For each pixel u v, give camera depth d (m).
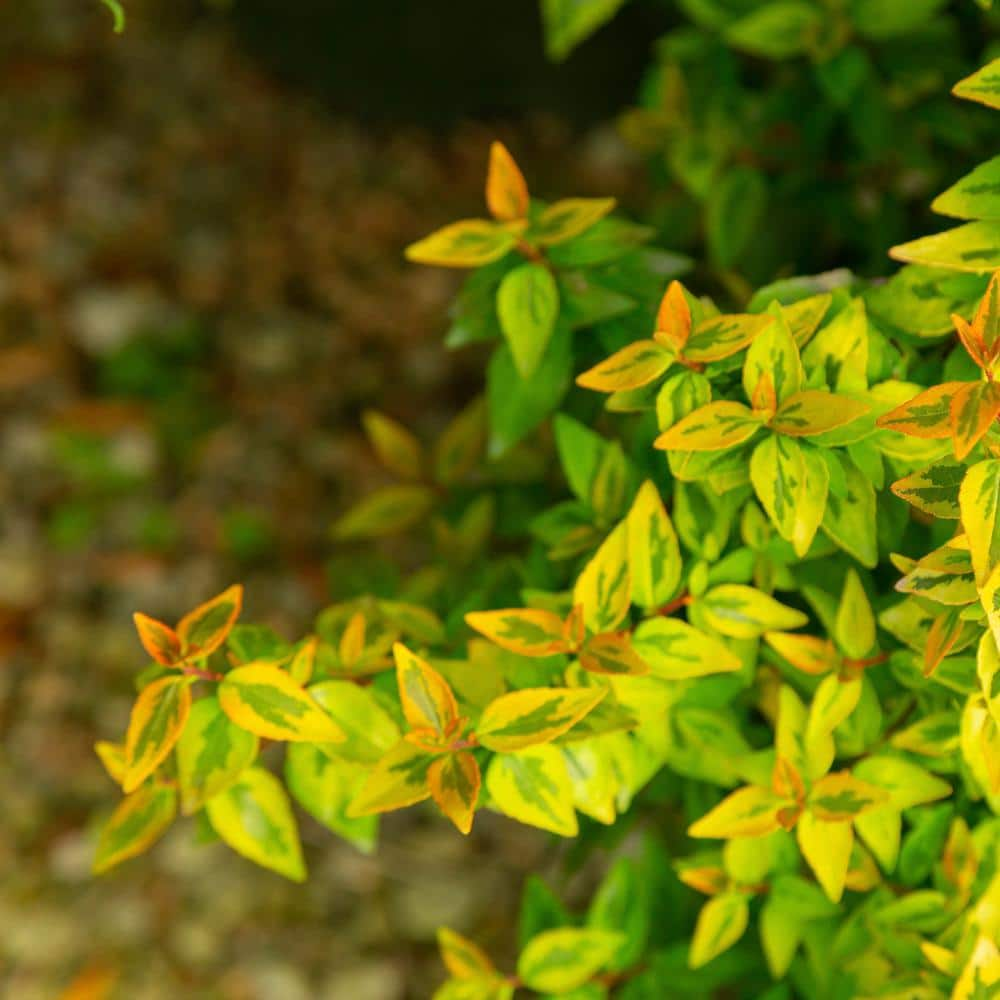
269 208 2.50
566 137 2.72
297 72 2.72
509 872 1.50
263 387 2.14
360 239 2.47
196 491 1.96
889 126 0.94
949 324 0.79
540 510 0.95
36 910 1.45
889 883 0.82
